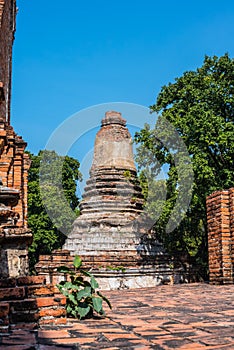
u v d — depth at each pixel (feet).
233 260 44.32
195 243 73.56
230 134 53.83
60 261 54.44
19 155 39.29
